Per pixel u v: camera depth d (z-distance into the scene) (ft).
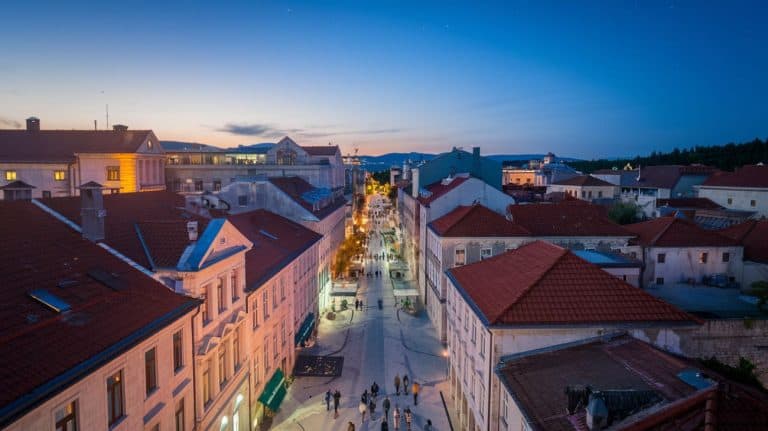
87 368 45.70
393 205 520.42
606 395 51.19
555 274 78.64
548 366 66.03
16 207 66.74
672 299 111.55
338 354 137.39
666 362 61.11
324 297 179.32
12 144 205.98
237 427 87.10
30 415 39.93
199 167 244.63
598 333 71.26
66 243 65.87
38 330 47.44
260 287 95.91
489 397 71.92
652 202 223.71
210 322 74.33
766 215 207.62
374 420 101.60
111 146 207.00
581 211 146.72
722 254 127.54
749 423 44.19
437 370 126.52
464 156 224.33
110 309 56.59
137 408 55.21
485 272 97.19
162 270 70.44
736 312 99.25
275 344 110.42
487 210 143.02
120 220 80.28
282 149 262.67
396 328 159.43
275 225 148.46
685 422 45.65
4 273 52.85
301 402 109.50
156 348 59.93
